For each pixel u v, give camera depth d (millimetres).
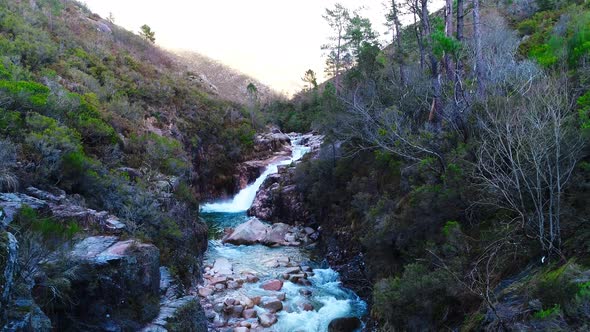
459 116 10445
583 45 9812
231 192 32125
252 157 35844
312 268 15586
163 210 14016
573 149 6328
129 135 20062
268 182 26797
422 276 7539
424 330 6918
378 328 9328
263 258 16906
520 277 5832
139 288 8102
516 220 6945
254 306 11812
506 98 8320
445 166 9852
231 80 128250
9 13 25453
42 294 6012
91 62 27422
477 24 13461
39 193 10000
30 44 21703
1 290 4340
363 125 16703
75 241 6664
